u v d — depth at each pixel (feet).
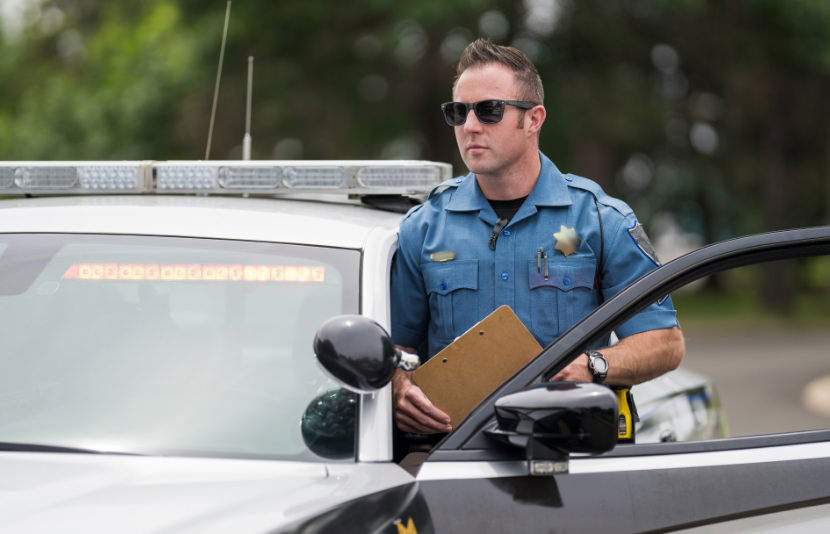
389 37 176.96
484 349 25.16
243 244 24.88
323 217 26.63
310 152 200.13
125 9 223.92
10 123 235.20
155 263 24.61
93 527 18.22
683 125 257.55
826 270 403.95
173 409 22.54
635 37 207.92
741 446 23.94
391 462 22.02
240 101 189.88
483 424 21.99
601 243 27.48
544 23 201.36
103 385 23.06
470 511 21.11
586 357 25.26
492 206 27.94
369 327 21.18
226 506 19.17
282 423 22.25
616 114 204.33
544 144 208.74
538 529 21.36
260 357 23.30
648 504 22.45
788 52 218.59
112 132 204.03
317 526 18.81
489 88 27.37
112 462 21.17
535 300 27.17
